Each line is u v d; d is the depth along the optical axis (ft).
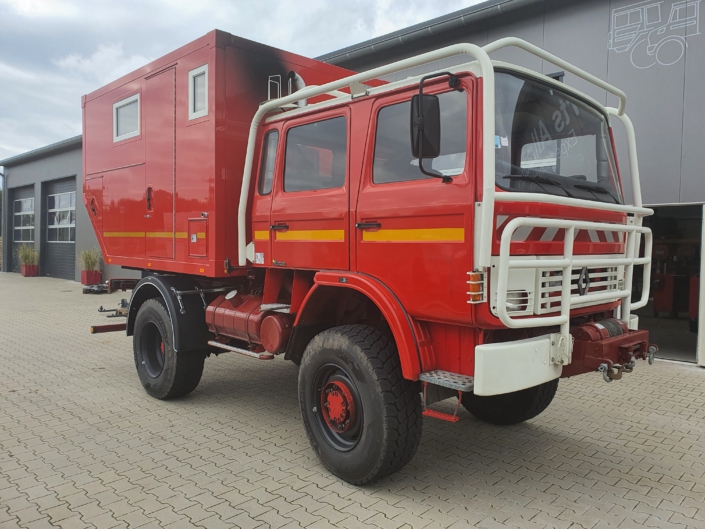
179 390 17.21
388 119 11.64
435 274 10.50
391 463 11.18
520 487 11.85
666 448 14.08
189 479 12.10
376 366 11.18
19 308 39.88
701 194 21.49
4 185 74.49
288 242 13.79
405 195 11.05
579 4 24.32
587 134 12.90
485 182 9.64
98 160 21.29
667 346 24.81
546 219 9.98
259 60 15.92
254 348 15.38
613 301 12.83
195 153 15.84
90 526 10.11
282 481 12.06
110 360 23.45
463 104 10.36
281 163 14.20
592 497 11.41
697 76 21.35
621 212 12.82
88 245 57.16
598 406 17.43
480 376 9.63
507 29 26.66
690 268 27.07
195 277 17.72
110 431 15.03
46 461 13.00
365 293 11.50
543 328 11.65
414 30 29.48
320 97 16.88
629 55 22.99
